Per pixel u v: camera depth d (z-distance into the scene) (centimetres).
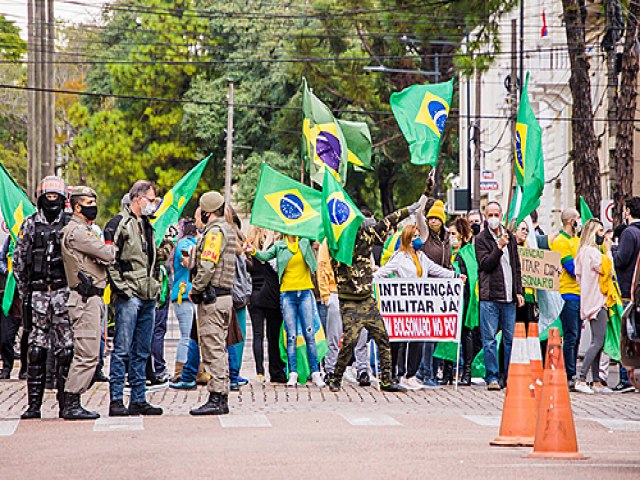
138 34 8869
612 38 4234
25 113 8819
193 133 8662
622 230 2480
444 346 2431
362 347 2403
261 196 2330
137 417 1795
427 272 2367
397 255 2372
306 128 2572
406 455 1340
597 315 2341
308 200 2350
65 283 1800
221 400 1830
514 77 5800
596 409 1992
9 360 2555
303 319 2366
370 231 2242
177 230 2516
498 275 2344
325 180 2208
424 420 1747
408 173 7838
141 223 1839
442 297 2353
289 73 7369
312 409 1931
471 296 2441
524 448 1411
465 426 1672
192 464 1277
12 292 2512
